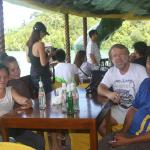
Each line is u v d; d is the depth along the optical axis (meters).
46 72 4.36
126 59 3.18
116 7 9.48
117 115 3.25
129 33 16.58
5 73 2.80
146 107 2.53
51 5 7.47
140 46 4.27
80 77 5.34
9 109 2.82
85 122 2.33
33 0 6.42
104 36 11.89
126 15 10.51
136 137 2.35
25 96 3.05
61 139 3.54
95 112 2.50
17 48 12.40
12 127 2.49
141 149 2.34
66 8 8.37
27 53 4.47
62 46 14.11
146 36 16.67
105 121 3.23
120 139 2.40
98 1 8.52
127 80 3.21
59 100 2.82
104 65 6.62
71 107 2.50
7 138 2.52
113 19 11.70
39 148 2.82
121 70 3.22
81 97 3.13
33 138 2.87
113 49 3.21
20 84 3.05
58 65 4.83
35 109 2.70
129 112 2.68
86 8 9.04
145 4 9.38
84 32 10.12
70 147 3.53
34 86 3.70
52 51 4.96
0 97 2.80
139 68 3.20
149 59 2.77
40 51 4.28
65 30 8.93
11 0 5.95
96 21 14.08
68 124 2.36
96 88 3.38
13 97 2.86
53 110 2.63
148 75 2.95
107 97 3.09
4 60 3.15
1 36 4.88
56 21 14.11
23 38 12.43
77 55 5.81
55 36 14.13
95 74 3.47
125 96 3.22
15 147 1.54
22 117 2.45
